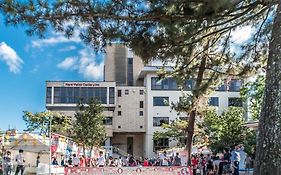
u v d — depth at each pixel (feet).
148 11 36.40
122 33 38.37
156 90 248.11
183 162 92.48
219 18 36.17
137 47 38.52
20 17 35.96
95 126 156.15
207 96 59.57
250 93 144.97
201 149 142.82
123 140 257.14
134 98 253.44
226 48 53.21
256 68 53.78
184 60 49.44
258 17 44.16
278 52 25.34
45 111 203.00
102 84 252.01
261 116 24.86
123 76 276.82
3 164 81.82
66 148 102.27
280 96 24.31
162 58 40.42
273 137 23.66
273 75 25.03
